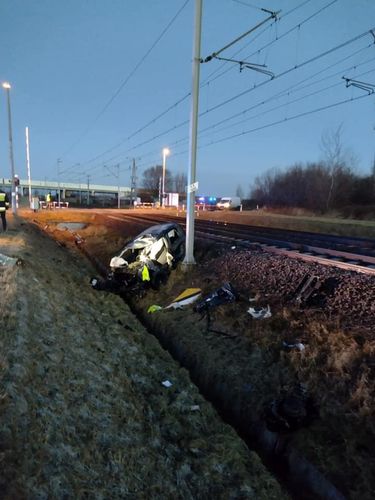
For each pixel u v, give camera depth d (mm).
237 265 10922
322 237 17625
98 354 6637
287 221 30203
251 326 7418
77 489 3346
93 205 89875
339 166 50562
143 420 5242
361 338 5840
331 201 50062
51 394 4547
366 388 4840
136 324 9734
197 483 4391
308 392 5316
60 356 5590
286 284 8688
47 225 32750
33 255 12586
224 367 6656
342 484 4023
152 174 122625
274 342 6609
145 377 6637
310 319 6828
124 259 12234
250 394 5855
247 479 4492
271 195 72750
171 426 5363
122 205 90188
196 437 5270
